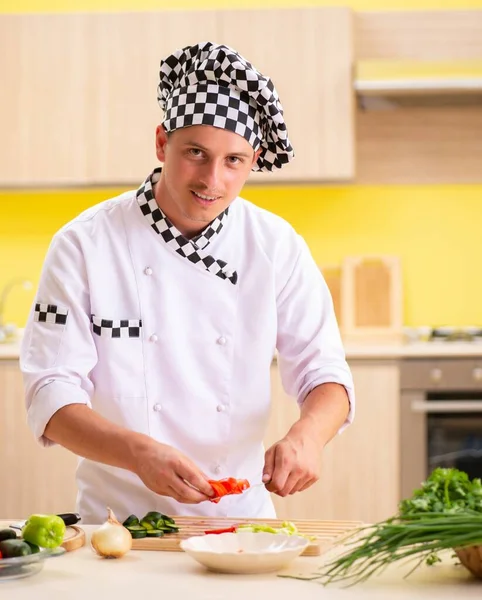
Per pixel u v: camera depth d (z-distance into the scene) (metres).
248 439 2.12
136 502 2.05
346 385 2.07
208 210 1.93
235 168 1.93
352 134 4.22
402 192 4.61
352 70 4.23
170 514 2.05
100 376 2.05
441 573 1.54
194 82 1.90
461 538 1.44
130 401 2.04
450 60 4.51
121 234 2.08
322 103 4.22
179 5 4.64
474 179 4.59
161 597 1.39
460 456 3.99
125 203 2.12
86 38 4.27
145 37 4.25
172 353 2.06
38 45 4.28
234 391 2.11
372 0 4.62
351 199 4.63
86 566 1.58
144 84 4.26
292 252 2.18
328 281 4.60
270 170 2.11
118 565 1.59
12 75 4.29
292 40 4.21
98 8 4.64
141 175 4.28
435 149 4.59
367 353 3.97
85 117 4.28
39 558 1.51
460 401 3.95
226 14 4.23
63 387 1.91
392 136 4.60
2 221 4.73
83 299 2.04
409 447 3.98
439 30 4.54
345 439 3.99
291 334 2.16
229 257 2.12
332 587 1.45
